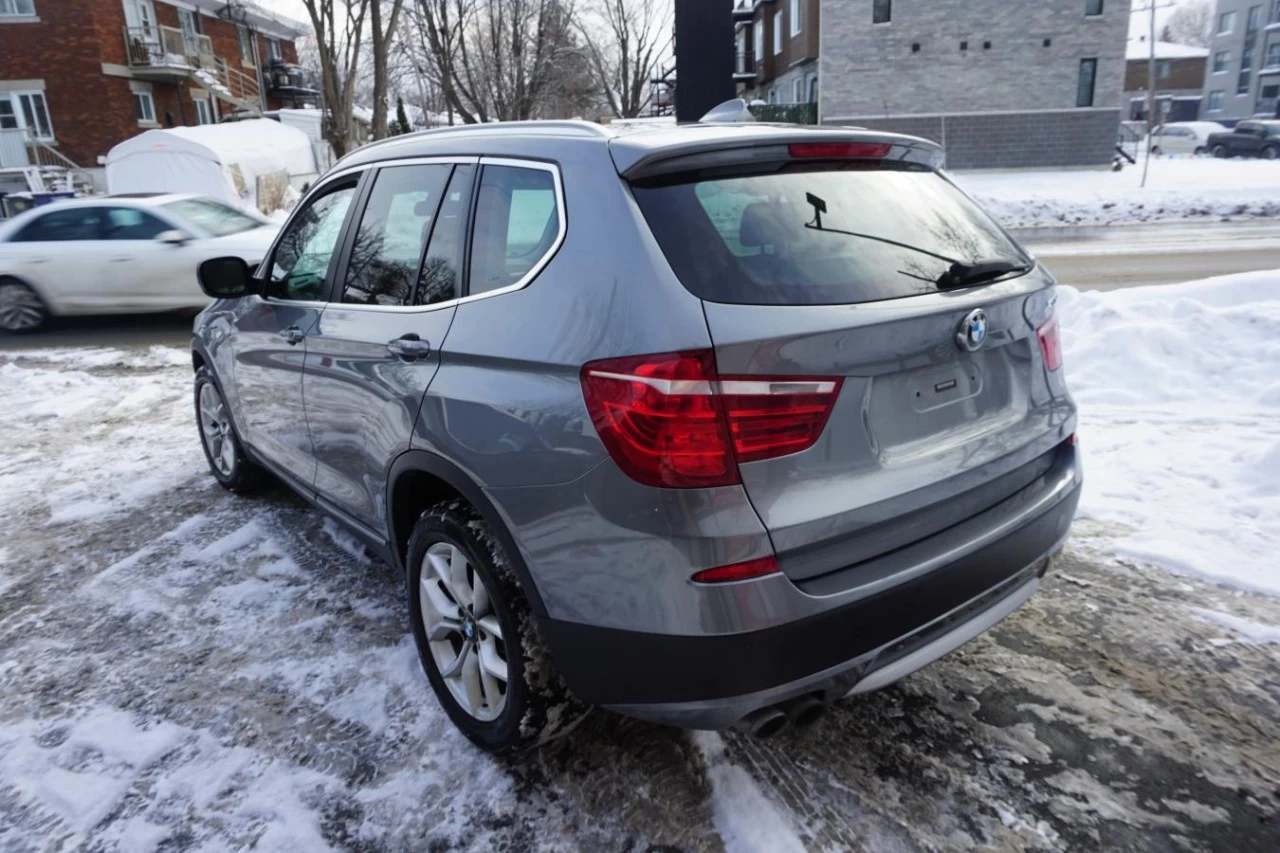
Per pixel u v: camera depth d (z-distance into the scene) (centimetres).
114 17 3084
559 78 4134
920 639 227
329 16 2623
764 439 194
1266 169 2673
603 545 205
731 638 195
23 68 2983
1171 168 2916
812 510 200
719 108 295
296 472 379
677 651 200
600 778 252
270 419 388
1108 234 1620
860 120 2975
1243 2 6550
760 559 195
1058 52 2872
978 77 2911
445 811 242
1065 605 338
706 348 191
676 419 191
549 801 244
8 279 1037
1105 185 2341
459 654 266
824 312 202
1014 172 2923
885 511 212
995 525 239
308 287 355
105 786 256
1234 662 298
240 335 405
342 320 311
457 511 251
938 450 226
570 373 210
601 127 245
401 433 267
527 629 232
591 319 209
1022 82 2905
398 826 237
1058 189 2264
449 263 267
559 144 242
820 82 2959
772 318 197
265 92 4441
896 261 229
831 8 2891
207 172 2188
